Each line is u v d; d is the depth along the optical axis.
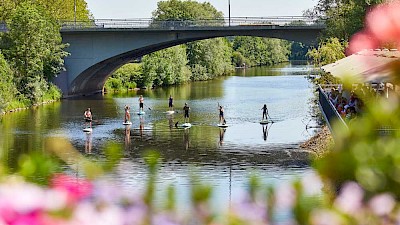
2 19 80.38
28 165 3.87
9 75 62.06
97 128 48.31
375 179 3.40
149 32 73.25
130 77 94.44
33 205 3.50
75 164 4.12
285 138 42.00
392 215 3.40
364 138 3.51
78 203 3.66
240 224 3.67
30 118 54.66
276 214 3.67
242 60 170.00
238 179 28.00
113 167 4.19
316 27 69.94
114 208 3.80
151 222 3.81
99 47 74.12
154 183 4.06
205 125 49.84
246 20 72.06
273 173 29.70
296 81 103.56
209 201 3.84
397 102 3.68
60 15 96.19
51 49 70.25
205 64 117.31
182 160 34.25
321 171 3.52
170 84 101.56
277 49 192.00
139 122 52.22
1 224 3.41
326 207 3.53
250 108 61.53
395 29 3.96
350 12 54.53
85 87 81.75
